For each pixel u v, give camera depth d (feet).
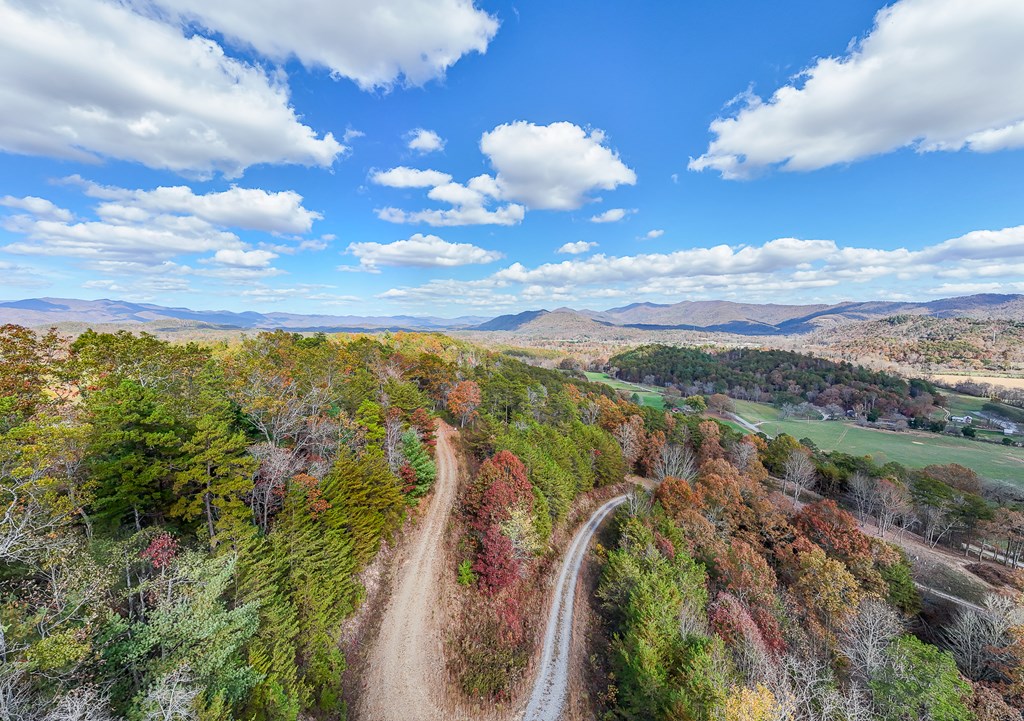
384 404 206.28
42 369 125.90
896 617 143.95
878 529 263.08
